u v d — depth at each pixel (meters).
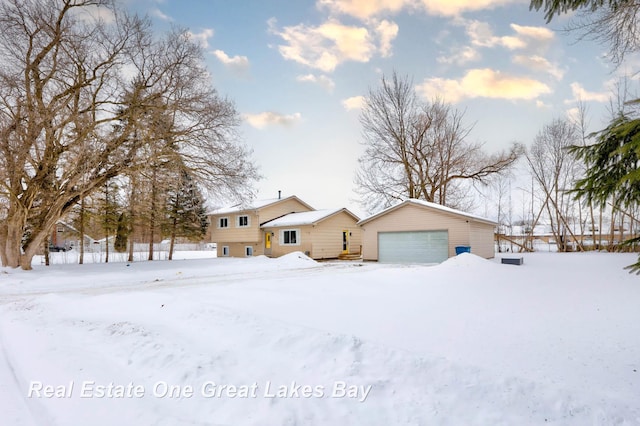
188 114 17.55
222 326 5.47
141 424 3.15
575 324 5.67
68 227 29.95
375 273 12.31
